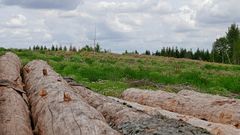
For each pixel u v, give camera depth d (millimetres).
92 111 7590
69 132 6766
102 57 43531
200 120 9688
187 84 22797
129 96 13656
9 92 9539
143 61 43406
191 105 11547
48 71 12461
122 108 9281
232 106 10703
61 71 23906
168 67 35469
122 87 18891
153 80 23562
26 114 8734
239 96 19250
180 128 8086
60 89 9305
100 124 6844
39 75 11797
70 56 38625
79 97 8867
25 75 13648
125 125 8195
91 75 23016
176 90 19547
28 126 8070
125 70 25625
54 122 7445
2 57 15859
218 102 11133
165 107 12211
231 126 9234
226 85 22594
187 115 10828
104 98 10727
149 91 13391
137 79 23812
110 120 8992
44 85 10164
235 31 99625
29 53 36219
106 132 6539
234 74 31156
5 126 7543
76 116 7203
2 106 8641
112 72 24812
